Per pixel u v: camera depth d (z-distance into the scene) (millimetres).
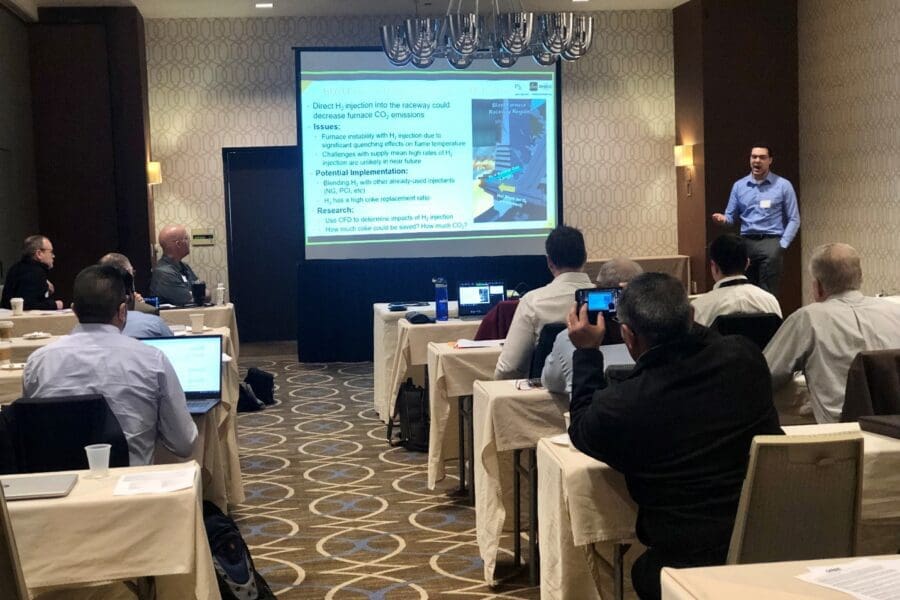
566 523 2832
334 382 8883
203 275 10984
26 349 5258
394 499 5113
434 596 3717
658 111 11359
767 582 1646
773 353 3900
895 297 5566
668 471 2402
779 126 10453
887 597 1557
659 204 11422
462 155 10289
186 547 2506
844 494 2209
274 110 10898
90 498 2490
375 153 10164
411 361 6133
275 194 11133
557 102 10328
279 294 11289
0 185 8719
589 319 2846
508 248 10445
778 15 10398
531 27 6953
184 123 10836
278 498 5188
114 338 3301
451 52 7090
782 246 8891
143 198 10211
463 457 5152
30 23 9852
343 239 10195
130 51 10109
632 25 11250
